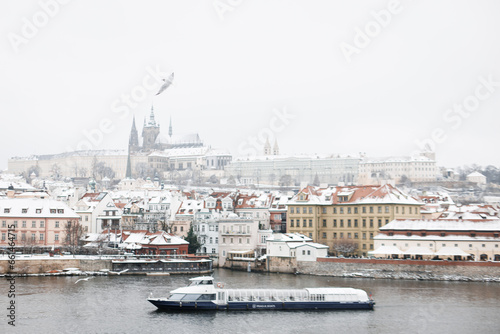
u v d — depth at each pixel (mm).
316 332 125812
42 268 188875
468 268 181250
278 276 194500
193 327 128250
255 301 143875
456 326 129875
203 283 145625
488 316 137250
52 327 126625
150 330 125812
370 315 138875
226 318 135625
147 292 161125
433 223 198500
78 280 176500
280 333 124938
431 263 184625
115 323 130250
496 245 187500
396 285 174125
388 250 194625
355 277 191250
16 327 126125
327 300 144375
